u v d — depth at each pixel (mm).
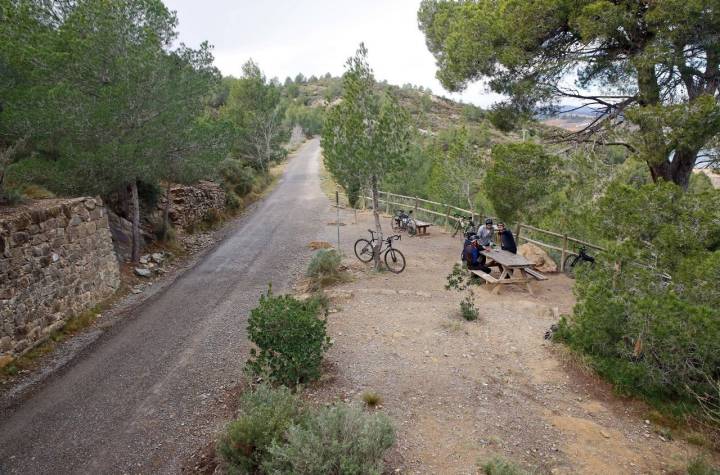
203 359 7738
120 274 12773
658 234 6871
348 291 10273
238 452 4488
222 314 10008
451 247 15266
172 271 14383
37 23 11938
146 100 12812
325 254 12211
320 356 6324
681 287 6031
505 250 10859
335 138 11789
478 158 18578
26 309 8383
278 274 13148
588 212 9578
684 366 5336
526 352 7039
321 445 4008
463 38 12367
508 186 11445
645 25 9391
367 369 6562
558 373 6336
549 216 13750
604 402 5633
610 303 5953
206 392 6594
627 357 5883
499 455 4574
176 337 8859
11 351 7910
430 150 25391
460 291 10305
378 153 11297
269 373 6250
